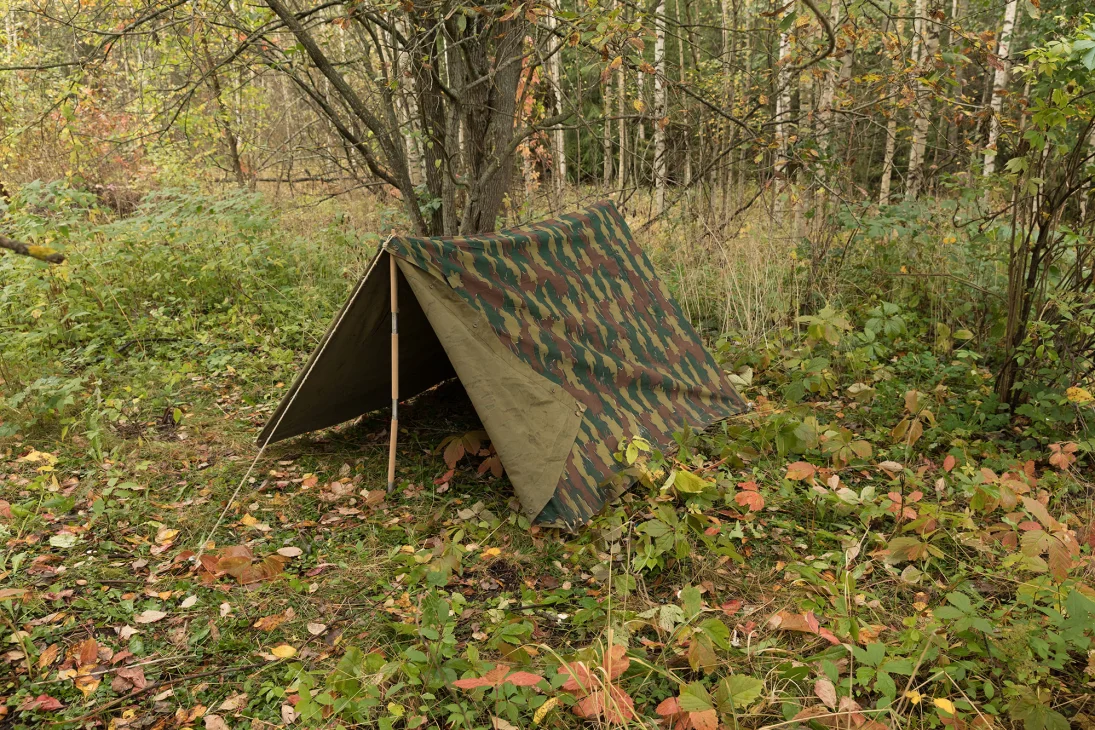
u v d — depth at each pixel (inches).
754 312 232.4
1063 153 161.6
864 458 157.1
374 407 181.0
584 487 136.0
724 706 87.7
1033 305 181.9
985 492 131.0
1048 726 85.5
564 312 159.5
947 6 396.5
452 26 218.7
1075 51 141.4
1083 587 105.5
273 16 204.4
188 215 269.9
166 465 158.6
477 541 133.0
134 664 102.5
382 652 104.5
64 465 156.4
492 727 89.9
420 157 304.2
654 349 177.8
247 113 402.3
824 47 207.6
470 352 135.3
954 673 94.7
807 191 267.9
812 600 111.5
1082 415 162.4
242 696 97.3
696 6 450.3
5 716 93.0
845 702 87.4
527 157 327.9
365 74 251.8
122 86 349.4
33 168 323.0
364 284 139.3
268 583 120.2
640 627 108.5
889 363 210.2
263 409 186.7
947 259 235.5
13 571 116.4
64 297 221.8
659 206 346.9
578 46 196.1
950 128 335.6
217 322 237.6
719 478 147.7
